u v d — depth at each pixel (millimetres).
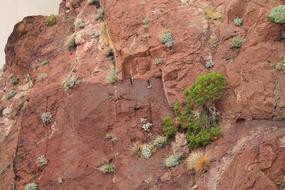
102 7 18016
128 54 15812
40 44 19828
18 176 16047
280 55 14250
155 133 14883
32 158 15977
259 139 13094
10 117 19703
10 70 21359
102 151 15039
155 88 15414
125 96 15477
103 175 14688
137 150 14703
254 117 13805
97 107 15570
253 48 14453
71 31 19203
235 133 13680
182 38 15312
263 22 14547
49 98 16688
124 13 16438
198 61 14984
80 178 14914
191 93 14398
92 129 15383
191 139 14102
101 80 16062
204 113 14266
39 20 20531
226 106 14117
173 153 14352
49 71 18203
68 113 16016
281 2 14742
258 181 12477
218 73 14492
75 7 20062
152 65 15617
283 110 13625
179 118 14594
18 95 20031
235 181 12680
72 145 15484
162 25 15758
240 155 12945
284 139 12773
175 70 15102
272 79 14000
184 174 13766
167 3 16125
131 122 15133
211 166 13375
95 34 17453
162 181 13930
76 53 17609
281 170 12477
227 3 15352
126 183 14258
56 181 15234
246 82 14164
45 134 16234
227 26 15031
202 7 15672
